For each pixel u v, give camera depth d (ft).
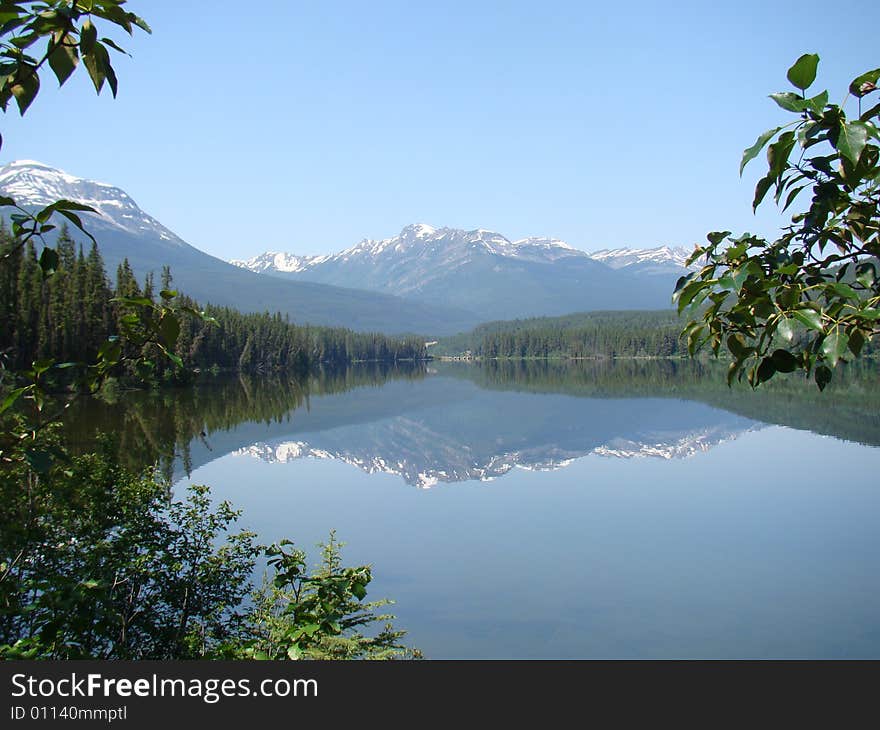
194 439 140.87
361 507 90.63
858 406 188.24
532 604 53.98
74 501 33.27
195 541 38.14
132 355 9.41
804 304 7.17
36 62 6.66
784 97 6.81
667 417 197.47
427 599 55.11
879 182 7.21
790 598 54.24
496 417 222.69
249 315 440.04
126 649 30.86
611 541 72.02
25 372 9.09
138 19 6.71
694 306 7.91
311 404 257.14
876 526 74.08
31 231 7.16
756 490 95.04
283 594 26.53
